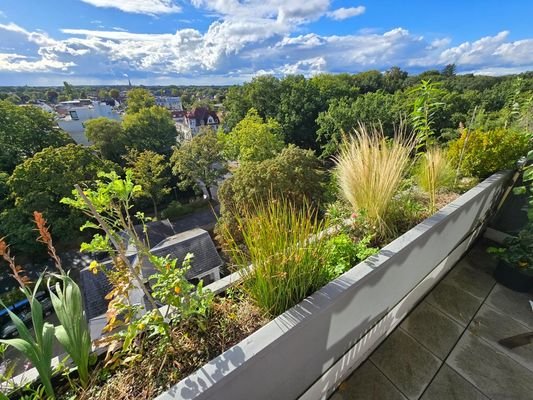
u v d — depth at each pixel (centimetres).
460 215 159
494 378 124
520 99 320
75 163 986
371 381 125
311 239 102
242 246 105
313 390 107
